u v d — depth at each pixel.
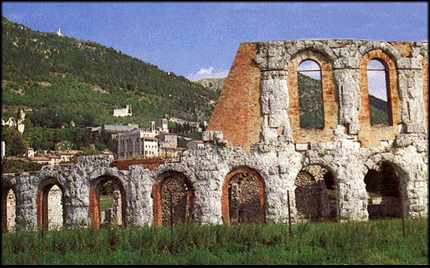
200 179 45.06
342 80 46.12
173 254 31.92
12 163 88.31
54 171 47.66
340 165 45.12
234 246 32.91
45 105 187.00
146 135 144.50
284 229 35.88
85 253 32.62
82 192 46.47
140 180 45.50
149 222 45.03
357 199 44.84
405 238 33.84
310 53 46.62
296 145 45.44
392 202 54.25
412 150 45.97
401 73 46.97
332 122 45.97
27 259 31.19
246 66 46.56
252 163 44.97
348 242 32.59
